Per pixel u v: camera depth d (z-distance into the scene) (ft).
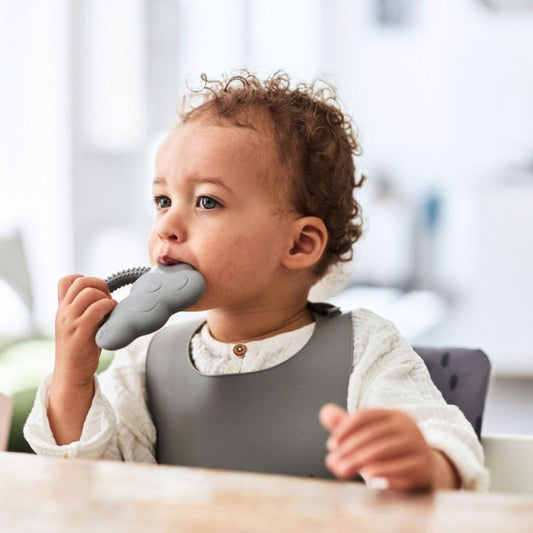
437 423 2.55
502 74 13.64
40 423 2.95
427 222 14.44
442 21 14.06
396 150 14.47
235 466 3.04
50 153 11.69
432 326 13.42
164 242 3.00
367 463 1.84
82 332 2.89
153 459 3.20
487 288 13.17
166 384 3.24
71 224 11.79
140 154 12.17
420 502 1.65
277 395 3.06
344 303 14.08
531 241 12.98
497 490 3.31
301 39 13.92
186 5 12.51
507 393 11.96
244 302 3.14
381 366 3.05
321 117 3.39
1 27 11.28
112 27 12.01
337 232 3.43
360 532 1.49
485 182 13.53
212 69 12.66
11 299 7.95
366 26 14.44
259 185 3.07
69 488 1.74
